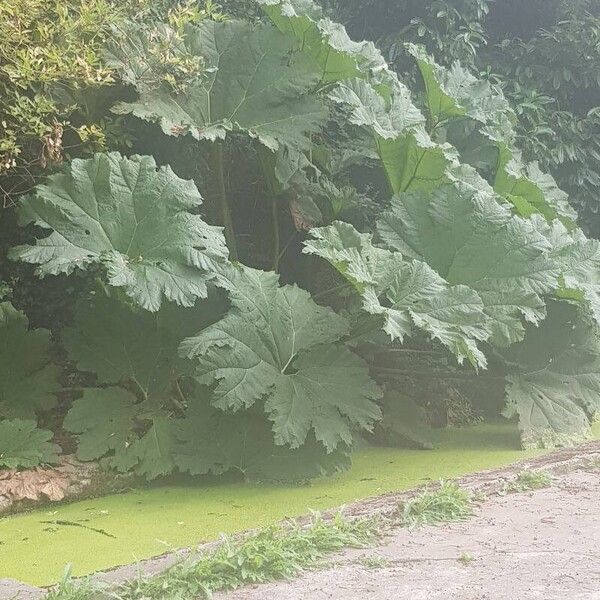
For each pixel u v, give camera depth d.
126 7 6.32
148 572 3.62
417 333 7.50
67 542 4.53
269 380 5.65
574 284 6.59
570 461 5.56
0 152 5.77
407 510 4.40
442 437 7.28
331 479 5.85
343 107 7.07
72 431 5.70
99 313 6.07
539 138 9.96
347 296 6.79
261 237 7.87
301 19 6.73
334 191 7.21
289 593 3.34
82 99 6.20
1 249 6.67
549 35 10.09
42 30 5.64
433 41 9.64
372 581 3.46
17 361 6.05
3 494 5.10
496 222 6.48
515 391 6.88
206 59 6.73
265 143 6.45
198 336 5.52
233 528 4.73
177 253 5.60
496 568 3.59
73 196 5.64
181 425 5.74
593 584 3.37
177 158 7.16
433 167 6.86
